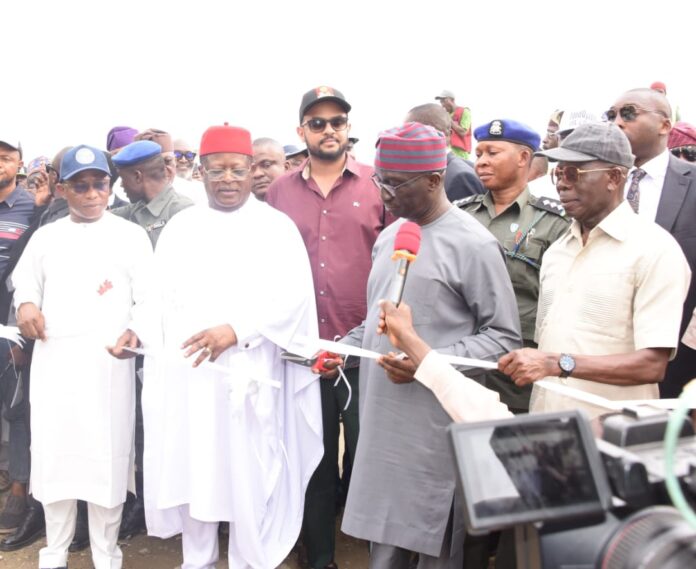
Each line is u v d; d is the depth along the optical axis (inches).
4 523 164.6
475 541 101.9
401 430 98.4
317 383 139.6
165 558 152.9
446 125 165.5
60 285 136.8
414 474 97.2
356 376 142.7
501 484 46.5
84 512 156.9
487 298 98.0
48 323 136.7
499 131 135.9
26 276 140.0
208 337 125.0
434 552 95.5
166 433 133.0
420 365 86.1
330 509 145.1
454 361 90.9
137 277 140.2
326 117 145.6
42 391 137.0
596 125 100.2
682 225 132.5
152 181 168.9
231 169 134.7
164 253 137.9
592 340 100.0
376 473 100.2
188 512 134.7
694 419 71.5
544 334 106.8
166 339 134.8
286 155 235.0
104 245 138.9
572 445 47.9
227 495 130.6
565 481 47.1
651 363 94.4
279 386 129.6
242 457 128.5
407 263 88.4
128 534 163.0
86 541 156.6
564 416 48.8
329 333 148.3
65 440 135.7
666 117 135.9
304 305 136.2
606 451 48.8
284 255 135.8
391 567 101.3
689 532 42.3
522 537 52.4
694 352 132.0
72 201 138.3
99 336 136.3
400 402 98.7
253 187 197.0
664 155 138.0
